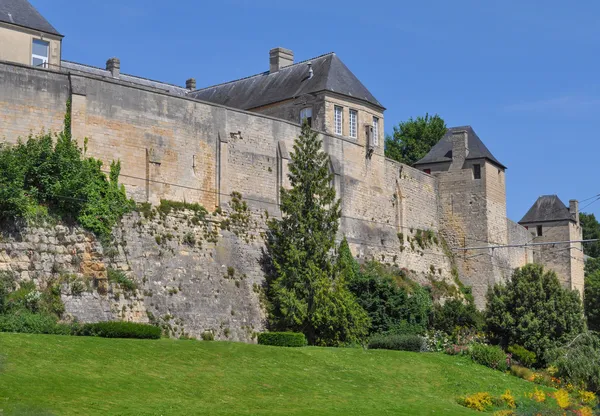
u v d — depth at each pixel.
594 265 100.31
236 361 35.28
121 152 42.41
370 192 57.62
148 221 42.59
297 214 47.31
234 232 46.56
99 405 26.53
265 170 49.31
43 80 40.19
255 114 49.34
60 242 38.34
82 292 38.16
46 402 25.92
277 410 29.50
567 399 39.94
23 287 36.72
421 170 67.12
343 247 51.59
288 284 46.22
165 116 44.56
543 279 53.00
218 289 44.38
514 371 45.97
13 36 45.75
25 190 38.09
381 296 50.66
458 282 64.56
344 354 40.94
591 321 81.94
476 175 65.62
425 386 38.84
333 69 58.09
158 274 42.00
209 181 46.22
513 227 71.81
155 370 31.73
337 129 56.56
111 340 34.50
